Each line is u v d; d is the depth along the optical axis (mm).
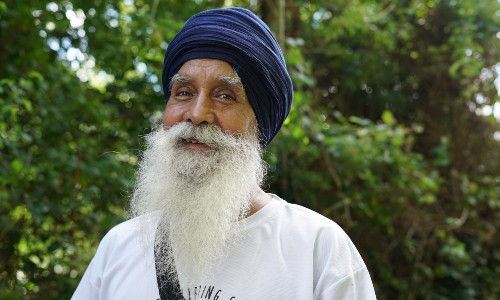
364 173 4074
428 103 5500
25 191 3451
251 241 1362
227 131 1401
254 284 1309
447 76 5395
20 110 3492
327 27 4730
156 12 4199
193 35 1442
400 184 4043
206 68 1411
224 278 1328
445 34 5344
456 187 4996
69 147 3668
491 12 4938
